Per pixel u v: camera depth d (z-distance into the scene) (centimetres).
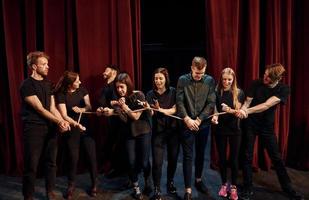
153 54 562
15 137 366
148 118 315
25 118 290
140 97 311
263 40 370
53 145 302
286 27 362
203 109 299
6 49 351
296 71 374
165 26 542
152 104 304
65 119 309
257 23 353
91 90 365
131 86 311
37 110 284
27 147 289
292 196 316
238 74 369
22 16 357
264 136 313
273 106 307
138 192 319
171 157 312
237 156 312
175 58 559
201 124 301
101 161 377
